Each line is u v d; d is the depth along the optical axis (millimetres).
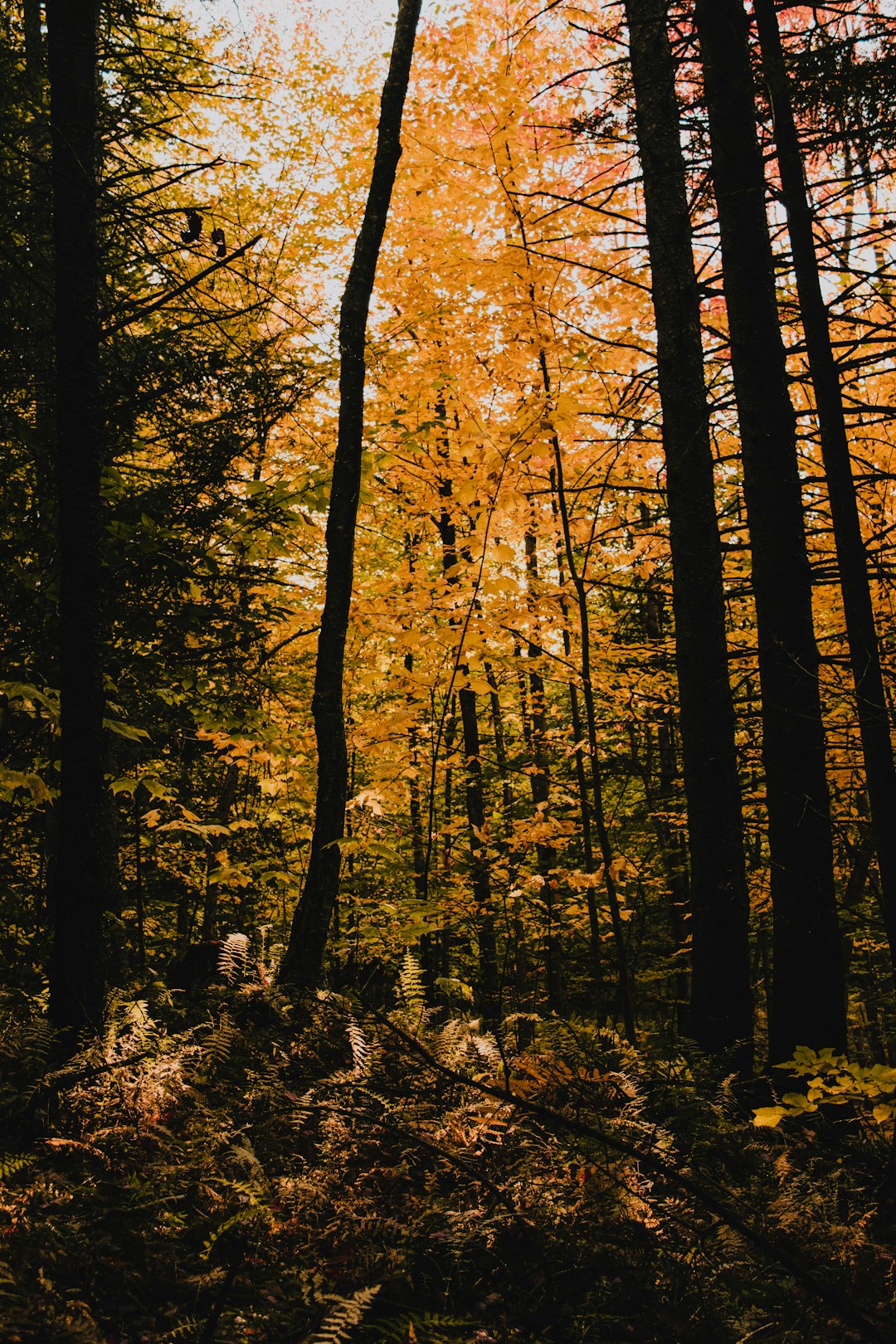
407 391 8133
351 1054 4398
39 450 5242
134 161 5113
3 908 6078
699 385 6480
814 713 5406
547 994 11195
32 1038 3713
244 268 8445
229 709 6848
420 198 7930
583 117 6441
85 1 4613
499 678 8742
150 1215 2934
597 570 8945
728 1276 2848
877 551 4605
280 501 6254
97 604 4289
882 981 11477
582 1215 3064
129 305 4488
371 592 7723
